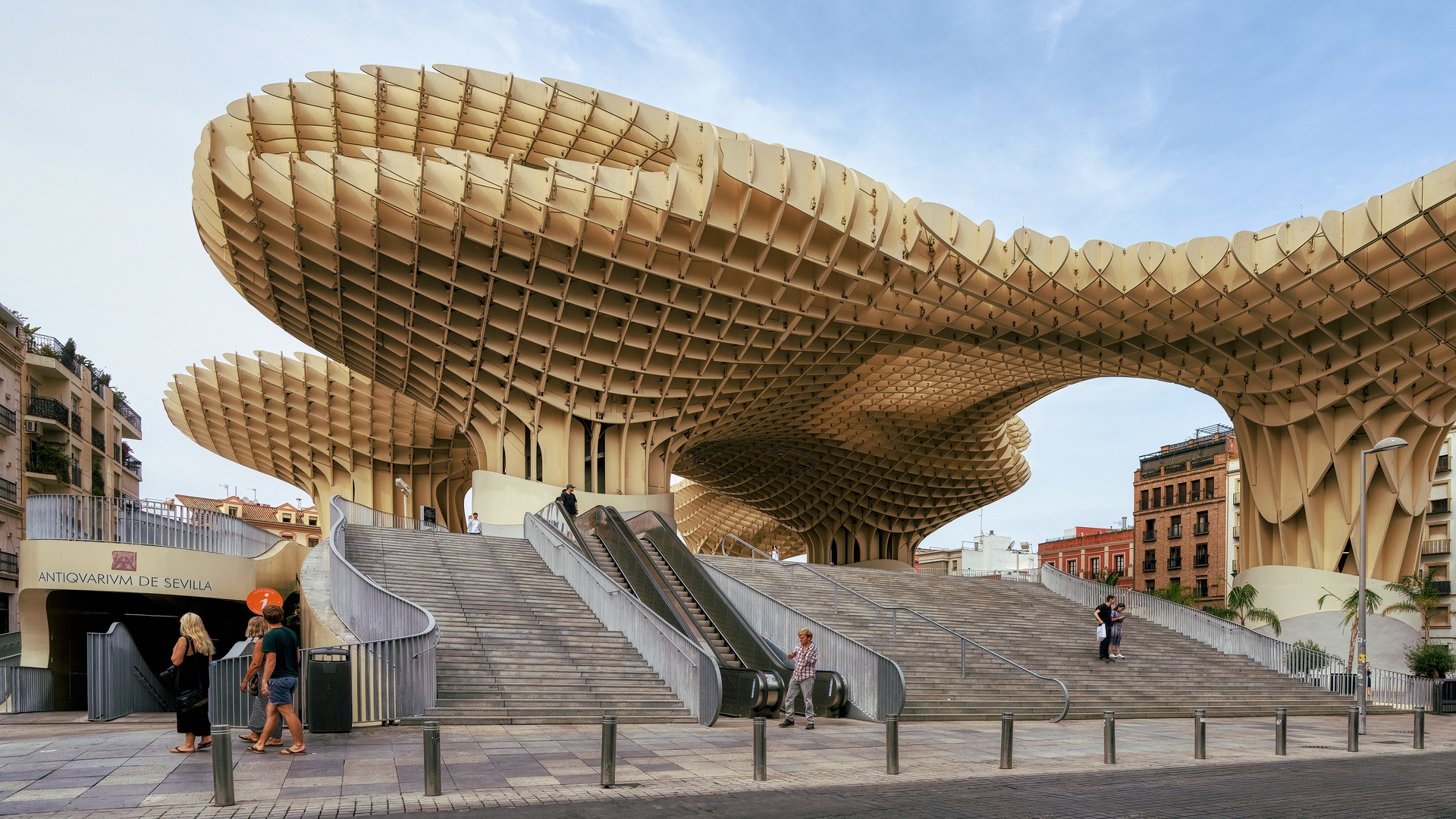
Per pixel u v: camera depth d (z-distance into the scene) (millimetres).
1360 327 29453
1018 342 33312
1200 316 31094
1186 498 66562
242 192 24594
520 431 35219
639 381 34156
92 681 16531
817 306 30703
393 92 26969
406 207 25812
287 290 29797
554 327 31625
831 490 58969
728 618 18312
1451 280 26672
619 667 15969
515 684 14672
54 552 22391
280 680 10305
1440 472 51625
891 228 27812
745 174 24953
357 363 35969
